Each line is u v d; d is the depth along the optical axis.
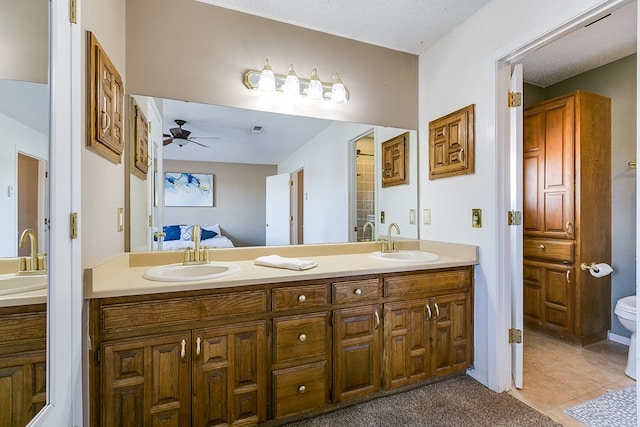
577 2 1.41
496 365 1.81
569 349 2.40
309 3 1.83
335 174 2.21
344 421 1.55
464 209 2.02
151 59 1.73
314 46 2.10
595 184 2.51
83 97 1.16
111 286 1.26
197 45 1.82
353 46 2.22
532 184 2.79
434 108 2.27
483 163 1.88
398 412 1.62
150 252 1.76
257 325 1.44
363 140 2.28
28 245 0.92
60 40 1.00
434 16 1.96
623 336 2.50
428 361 1.83
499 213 1.82
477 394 1.78
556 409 1.65
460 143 2.03
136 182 1.72
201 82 1.83
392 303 1.73
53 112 0.97
